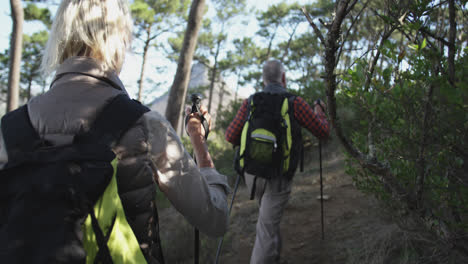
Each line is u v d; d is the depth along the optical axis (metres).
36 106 0.77
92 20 0.85
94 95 0.79
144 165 0.78
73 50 0.87
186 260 3.15
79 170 0.69
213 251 3.21
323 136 2.49
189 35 6.05
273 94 2.49
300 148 2.47
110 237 0.72
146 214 0.80
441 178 1.75
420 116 1.50
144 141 0.79
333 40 1.26
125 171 0.76
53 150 0.70
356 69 1.44
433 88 1.31
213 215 0.88
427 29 1.35
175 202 0.84
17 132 0.73
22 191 0.66
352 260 2.52
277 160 2.32
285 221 3.52
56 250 0.62
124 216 0.75
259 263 2.29
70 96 0.78
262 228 2.37
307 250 2.91
